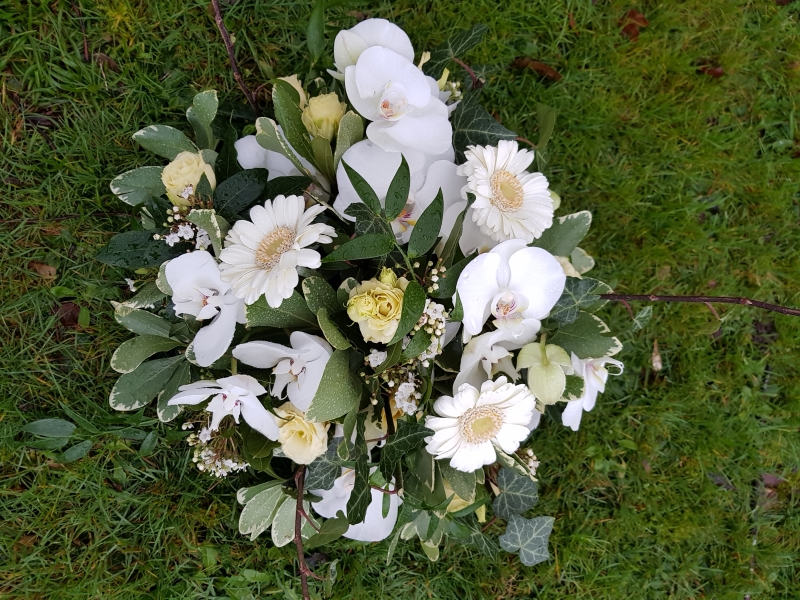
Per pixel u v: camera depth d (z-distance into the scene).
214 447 0.59
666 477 0.85
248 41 0.71
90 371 0.69
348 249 0.46
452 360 0.54
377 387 0.53
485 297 0.52
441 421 0.51
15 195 0.68
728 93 0.87
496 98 0.80
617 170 0.84
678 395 0.86
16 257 0.68
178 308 0.54
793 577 0.88
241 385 0.50
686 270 0.87
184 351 0.63
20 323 0.68
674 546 0.85
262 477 0.71
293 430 0.54
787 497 0.89
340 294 0.50
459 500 0.61
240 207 0.55
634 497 0.84
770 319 0.89
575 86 0.82
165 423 0.69
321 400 0.48
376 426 0.57
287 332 0.54
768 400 0.89
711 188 0.88
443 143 0.56
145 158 0.70
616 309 0.85
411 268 0.49
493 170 0.53
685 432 0.86
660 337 0.86
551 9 0.80
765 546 0.87
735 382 0.87
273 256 0.50
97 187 0.68
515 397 0.52
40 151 0.68
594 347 0.56
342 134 0.54
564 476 0.83
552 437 0.82
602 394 0.84
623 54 0.83
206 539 0.72
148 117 0.70
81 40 0.69
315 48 0.60
